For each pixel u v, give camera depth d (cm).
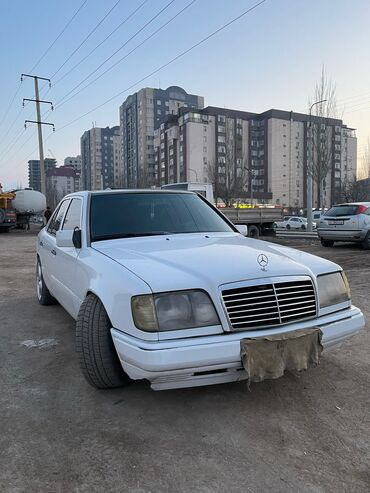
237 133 10712
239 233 475
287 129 10931
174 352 269
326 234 1418
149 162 12188
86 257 377
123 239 406
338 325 320
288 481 235
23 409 318
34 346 458
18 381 368
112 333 301
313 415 306
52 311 605
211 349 274
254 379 279
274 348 285
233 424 294
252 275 299
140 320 280
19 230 3303
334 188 10438
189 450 264
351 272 905
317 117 3966
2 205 2891
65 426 293
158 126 12388
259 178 11019
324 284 329
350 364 400
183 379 280
